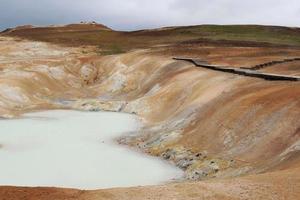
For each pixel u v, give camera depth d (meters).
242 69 63.00
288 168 26.19
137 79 85.25
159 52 99.81
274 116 38.16
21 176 37.91
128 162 42.47
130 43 136.88
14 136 52.47
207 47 106.94
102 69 97.81
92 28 183.75
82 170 39.88
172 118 54.97
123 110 70.19
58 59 100.25
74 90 87.19
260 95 43.88
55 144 49.16
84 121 62.56
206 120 46.34
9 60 98.12
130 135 53.22
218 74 62.94
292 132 34.66
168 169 40.25
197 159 40.12
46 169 39.97
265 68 65.94
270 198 20.08
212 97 52.75
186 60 82.62
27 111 69.19
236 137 39.91
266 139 36.25
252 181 22.31
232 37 140.62
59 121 62.41
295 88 42.41
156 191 21.27
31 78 82.88
